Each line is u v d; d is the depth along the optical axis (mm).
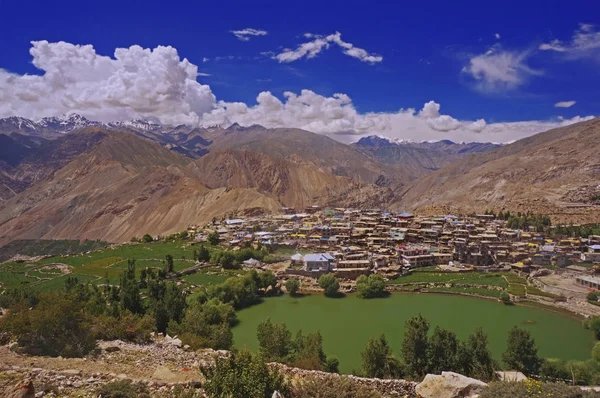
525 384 32219
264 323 73750
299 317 120688
